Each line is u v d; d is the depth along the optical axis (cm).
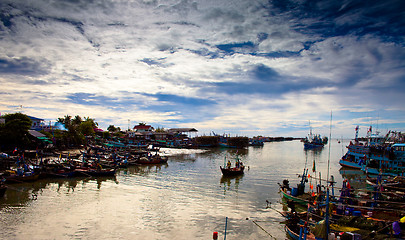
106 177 4322
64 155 5938
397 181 3800
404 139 5656
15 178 3681
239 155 8944
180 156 8200
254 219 2455
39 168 4019
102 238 1980
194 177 4472
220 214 2567
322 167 6244
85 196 3086
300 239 1789
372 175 5197
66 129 10200
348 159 6191
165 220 2375
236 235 2105
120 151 7775
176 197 3127
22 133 5981
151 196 3153
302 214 2312
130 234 2062
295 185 3981
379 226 1966
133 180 4134
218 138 13238
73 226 2181
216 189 3591
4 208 2567
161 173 4859
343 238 1748
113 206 2733
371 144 6138
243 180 4272
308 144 13412
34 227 2136
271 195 3322
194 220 2392
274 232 2170
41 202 2805
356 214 2206
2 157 4509
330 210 2153
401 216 2205
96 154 6369
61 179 4059
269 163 6731
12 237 1944
